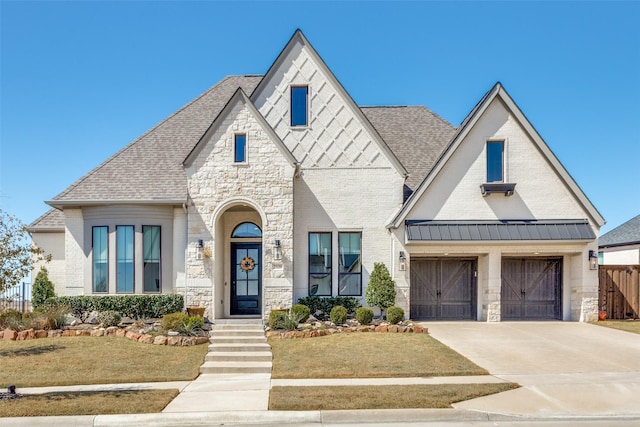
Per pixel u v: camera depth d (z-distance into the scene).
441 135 21.89
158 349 13.46
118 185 17.92
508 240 17.23
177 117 21.22
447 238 17.20
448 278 18.97
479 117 18.03
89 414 8.32
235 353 13.11
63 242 19.55
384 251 18.31
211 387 10.28
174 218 17.70
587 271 17.66
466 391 9.42
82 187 17.86
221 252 18.39
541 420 8.16
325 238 18.59
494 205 17.88
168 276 17.50
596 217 17.62
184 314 15.28
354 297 17.95
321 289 18.41
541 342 14.10
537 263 18.91
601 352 12.91
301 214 18.45
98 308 16.64
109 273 17.27
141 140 20.05
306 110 18.81
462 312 18.86
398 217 17.53
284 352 13.21
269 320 15.68
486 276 17.92
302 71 18.80
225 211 18.80
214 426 8.11
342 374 11.02
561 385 9.96
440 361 11.91
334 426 7.98
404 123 22.56
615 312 18.47
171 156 19.28
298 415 8.26
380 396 9.10
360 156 18.59
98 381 10.68
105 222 17.47
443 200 17.88
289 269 16.98
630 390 9.64
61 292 19.34
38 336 14.62
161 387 10.28
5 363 11.90
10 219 10.60
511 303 18.77
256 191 17.20
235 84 22.81
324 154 18.64
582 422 8.06
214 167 17.33
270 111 18.73
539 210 17.86
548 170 17.98
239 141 17.56
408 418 8.26
